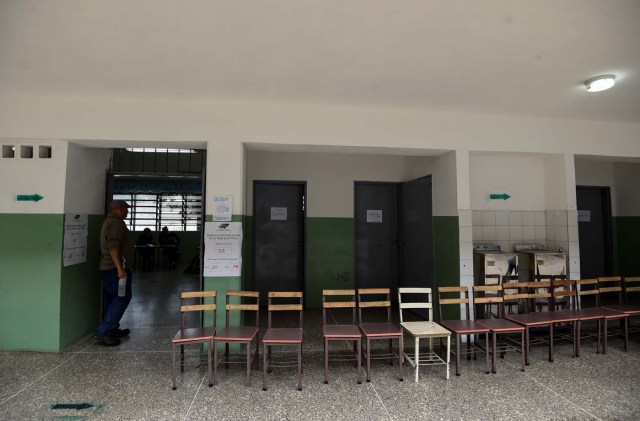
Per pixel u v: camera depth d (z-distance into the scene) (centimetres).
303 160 597
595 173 623
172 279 891
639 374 327
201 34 256
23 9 225
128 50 279
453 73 320
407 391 294
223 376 323
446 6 223
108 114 381
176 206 1187
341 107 403
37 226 378
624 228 611
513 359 364
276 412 262
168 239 1077
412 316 535
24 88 351
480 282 448
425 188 513
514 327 337
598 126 461
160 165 1016
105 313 435
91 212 437
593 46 273
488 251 470
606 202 629
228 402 276
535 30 251
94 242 445
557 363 353
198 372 330
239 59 294
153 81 335
